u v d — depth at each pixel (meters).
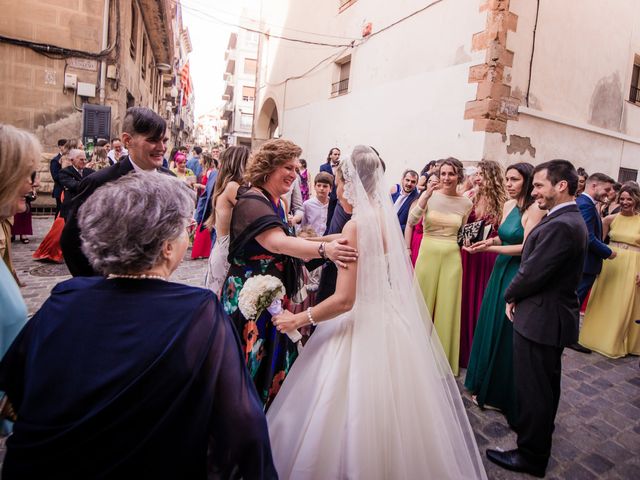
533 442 2.14
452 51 6.84
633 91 8.74
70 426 0.78
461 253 3.36
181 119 32.31
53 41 8.89
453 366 3.24
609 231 4.27
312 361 1.76
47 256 5.62
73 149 5.75
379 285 1.71
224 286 1.91
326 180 4.74
